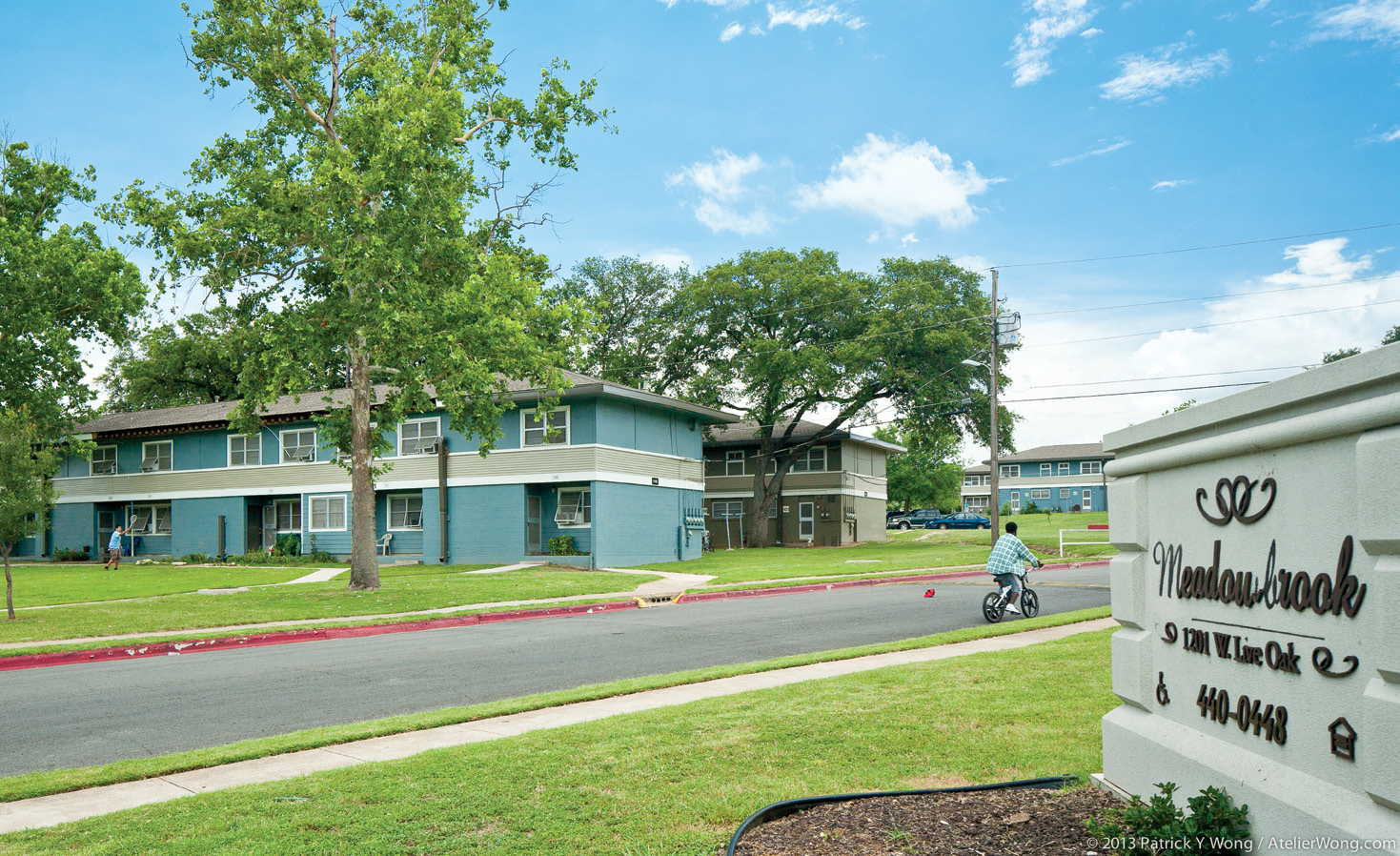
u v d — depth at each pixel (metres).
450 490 35.25
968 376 47.09
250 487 39.88
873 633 15.52
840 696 8.99
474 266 23.31
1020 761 6.46
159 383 61.88
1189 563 4.84
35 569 36.03
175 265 22.23
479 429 24.19
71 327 37.44
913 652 12.57
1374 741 3.43
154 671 12.79
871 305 47.56
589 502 34.34
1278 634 4.08
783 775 6.30
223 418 40.09
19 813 6.12
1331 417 3.66
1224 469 4.52
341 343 23.17
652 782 6.20
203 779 6.90
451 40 23.98
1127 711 5.54
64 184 37.31
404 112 21.05
